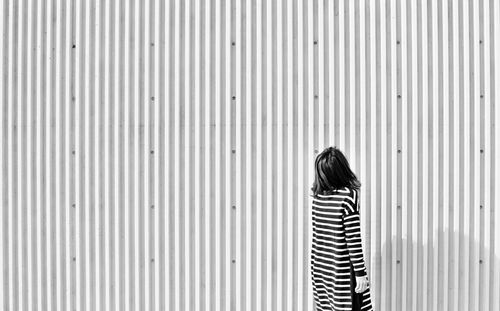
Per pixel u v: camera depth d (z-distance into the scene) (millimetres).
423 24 3203
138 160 3293
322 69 3211
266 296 3271
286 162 3242
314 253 2859
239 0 3242
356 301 2723
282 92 3225
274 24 3240
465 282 3246
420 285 3236
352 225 2666
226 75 3254
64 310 3369
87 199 3326
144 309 3326
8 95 3344
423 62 3205
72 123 3330
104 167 3318
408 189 3217
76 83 3314
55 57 3326
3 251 3377
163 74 3281
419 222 3229
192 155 3277
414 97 3205
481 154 3219
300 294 3248
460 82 3209
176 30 3268
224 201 3277
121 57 3299
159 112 3277
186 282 3303
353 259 2658
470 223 3236
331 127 3211
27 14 3346
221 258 3291
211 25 3260
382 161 3211
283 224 3258
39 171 3346
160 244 3311
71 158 3332
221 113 3260
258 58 3232
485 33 3201
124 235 3326
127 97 3285
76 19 3316
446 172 3213
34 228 3361
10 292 3373
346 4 3219
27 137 3342
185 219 3293
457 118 3203
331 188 2732
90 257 3342
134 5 3289
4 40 3344
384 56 3201
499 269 3234
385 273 3227
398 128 3215
